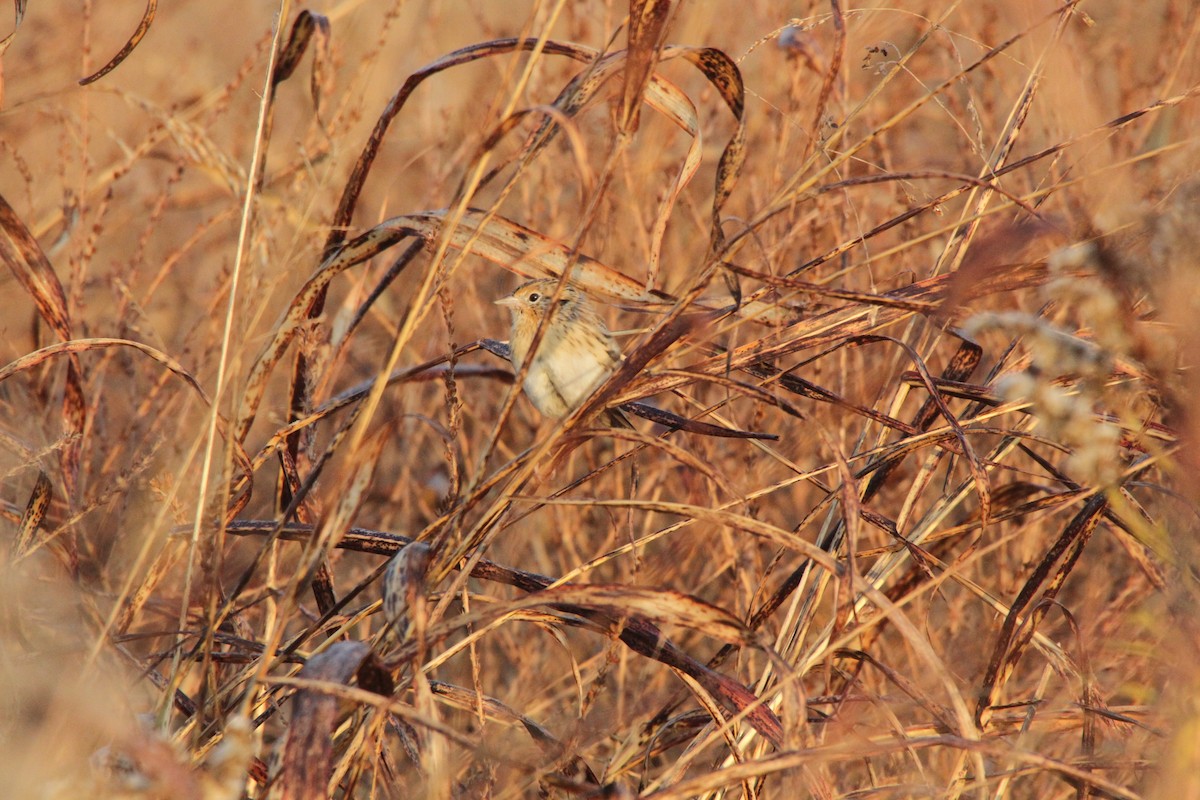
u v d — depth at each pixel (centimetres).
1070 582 842
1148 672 672
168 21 1397
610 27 1003
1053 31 580
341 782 539
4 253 624
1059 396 446
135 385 914
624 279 573
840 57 526
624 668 737
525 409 1041
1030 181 908
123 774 430
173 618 737
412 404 1020
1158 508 673
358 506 489
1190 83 848
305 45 601
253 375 575
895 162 969
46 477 584
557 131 540
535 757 532
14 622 547
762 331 845
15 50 1206
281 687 598
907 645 735
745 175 1045
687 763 534
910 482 915
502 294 1107
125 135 1213
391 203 1119
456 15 1355
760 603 702
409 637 467
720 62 497
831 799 526
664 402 1008
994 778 538
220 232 1158
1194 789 443
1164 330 471
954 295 448
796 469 583
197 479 623
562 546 951
